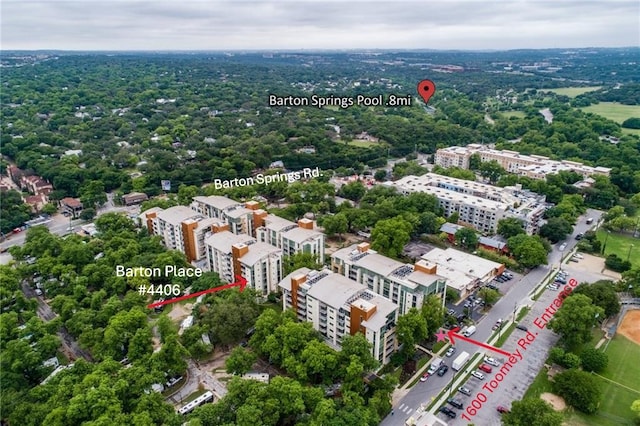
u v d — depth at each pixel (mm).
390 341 155125
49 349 147875
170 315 183375
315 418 118625
